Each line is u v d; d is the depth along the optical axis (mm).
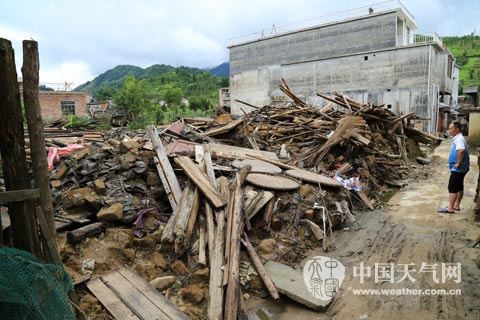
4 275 2254
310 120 10414
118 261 4191
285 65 27828
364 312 3631
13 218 2818
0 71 2682
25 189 2830
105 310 3400
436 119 22578
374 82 23000
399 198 8016
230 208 4793
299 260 4812
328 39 26484
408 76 21609
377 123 11438
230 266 3893
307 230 5422
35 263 2494
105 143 7379
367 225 6191
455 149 6402
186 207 4805
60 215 4773
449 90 26844
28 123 3088
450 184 6582
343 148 9008
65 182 5441
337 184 6652
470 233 5605
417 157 12844
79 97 26938
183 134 8203
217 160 7031
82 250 4152
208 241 4336
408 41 26047
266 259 4586
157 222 4828
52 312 2480
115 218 4578
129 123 23312
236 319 3396
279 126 10328
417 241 5379
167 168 5664
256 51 30516
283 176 6582
